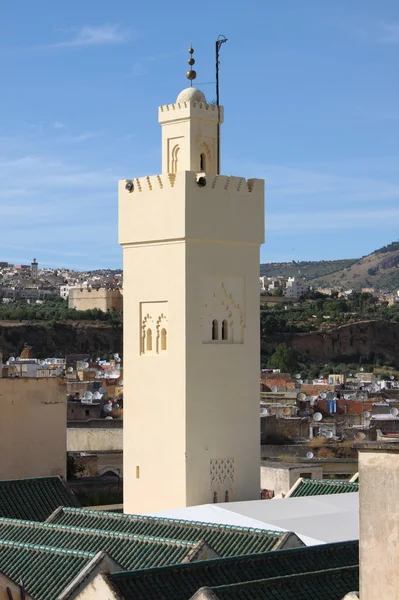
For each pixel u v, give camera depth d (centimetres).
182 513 5291
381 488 2628
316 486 5981
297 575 3728
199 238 5694
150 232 5819
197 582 3762
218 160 5959
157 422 5800
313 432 12212
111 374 18512
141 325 5897
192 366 5678
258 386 5925
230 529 4556
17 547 4381
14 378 7894
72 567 4131
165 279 5772
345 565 4112
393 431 12662
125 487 5938
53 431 8038
